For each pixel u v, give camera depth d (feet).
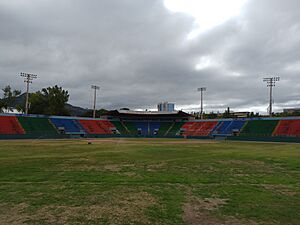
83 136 282.36
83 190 40.29
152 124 357.61
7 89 343.05
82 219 27.63
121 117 362.12
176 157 90.79
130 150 119.85
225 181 48.98
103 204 33.04
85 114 462.60
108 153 103.76
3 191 39.32
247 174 56.80
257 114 471.62
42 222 26.76
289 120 248.52
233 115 485.97
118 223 26.61
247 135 249.14
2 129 229.66
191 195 38.22
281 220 28.19
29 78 285.64
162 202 34.35
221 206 32.99
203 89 365.81
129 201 34.53
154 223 26.81
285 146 156.56
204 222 27.43
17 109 360.69
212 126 307.17
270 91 301.84
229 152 112.16
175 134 315.58
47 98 372.79
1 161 75.56
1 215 28.76
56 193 38.27
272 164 72.95
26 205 32.32
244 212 30.73
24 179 48.65
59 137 254.88
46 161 76.33
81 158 84.99
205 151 117.08
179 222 27.30
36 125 262.47
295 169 64.34
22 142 177.47
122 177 51.78
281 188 43.42
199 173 57.52
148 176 53.21
